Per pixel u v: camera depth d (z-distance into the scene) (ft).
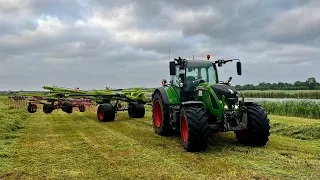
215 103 20.77
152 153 19.39
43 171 15.72
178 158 17.92
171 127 25.96
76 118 42.80
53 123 36.68
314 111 40.83
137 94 42.09
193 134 19.04
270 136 25.29
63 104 43.06
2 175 15.06
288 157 17.87
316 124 27.04
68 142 23.73
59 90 46.26
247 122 20.76
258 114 20.53
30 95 43.86
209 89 21.34
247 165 16.02
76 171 15.69
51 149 21.07
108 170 15.70
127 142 23.40
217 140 23.50
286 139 23.72
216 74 25.32
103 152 19.98
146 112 51.70
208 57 25.90
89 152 20.01
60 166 16.63
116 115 46.34
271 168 15.42
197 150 19.72
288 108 45.09
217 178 13.93
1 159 18.04
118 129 30.94
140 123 35.94
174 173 14.89
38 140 24.67
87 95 40.19
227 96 20.49
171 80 27.04
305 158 17.43
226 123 20.15
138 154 19.16
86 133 28.43
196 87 23.43
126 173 15.07
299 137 24.41
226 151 19.62
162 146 21.80
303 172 14.69
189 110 19.86
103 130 30.30
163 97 25.54
